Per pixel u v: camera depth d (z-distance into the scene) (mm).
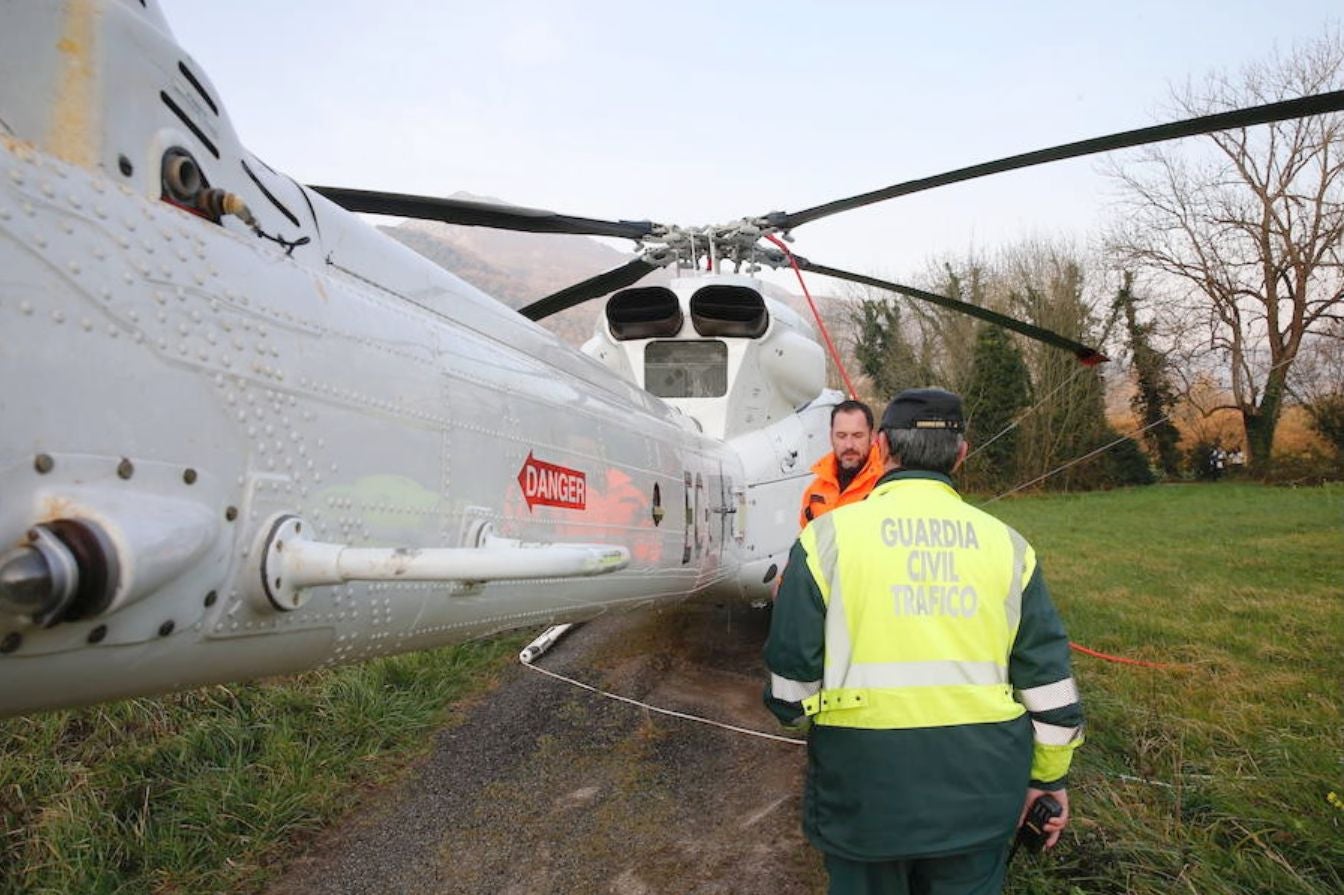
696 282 5066
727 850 2986
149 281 1218
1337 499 15031
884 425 1969
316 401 1541
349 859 3031
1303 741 3381
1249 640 5105
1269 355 22266
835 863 1824
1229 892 2373
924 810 1689
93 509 1061
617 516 2965
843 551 1798
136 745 3719
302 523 1477
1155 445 23484
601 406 3059
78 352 1088
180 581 1229
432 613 1959
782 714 1838
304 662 1636
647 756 3824
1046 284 22984
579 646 5578
